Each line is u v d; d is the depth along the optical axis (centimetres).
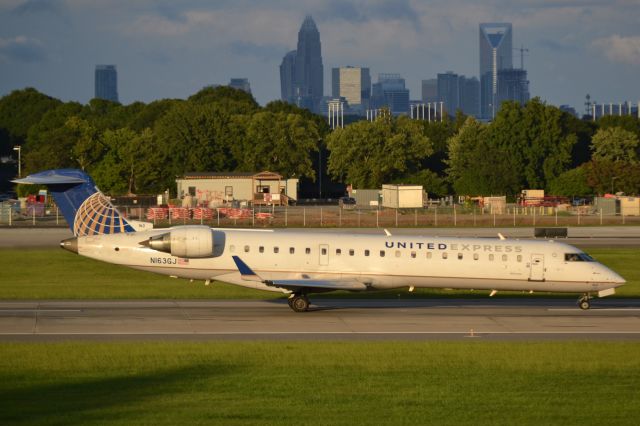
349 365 11119
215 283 18550
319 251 15638
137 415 8844
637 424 8856
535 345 12556
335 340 12800
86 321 14038
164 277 19425
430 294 17925
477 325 14275
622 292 18425
